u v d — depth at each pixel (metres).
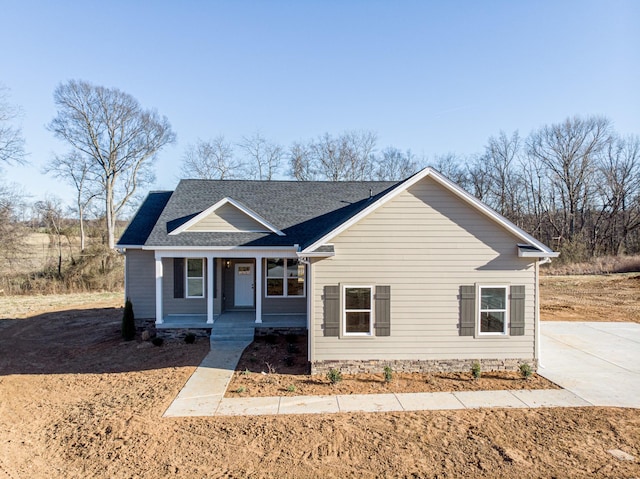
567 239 42.25
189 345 14.25
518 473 6.39
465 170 51.00
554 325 17.08
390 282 11.22
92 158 38.66
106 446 7.41
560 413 8.62
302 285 16.75
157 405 9.19
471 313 11.29
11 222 29.91
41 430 8.16
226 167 48.31
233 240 15.41
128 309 15.49
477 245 11.29
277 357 12.76
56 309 22.73
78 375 11.47
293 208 17.80
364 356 11.22
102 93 37.47
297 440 7.52
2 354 13.72
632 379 10.68
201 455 7.04
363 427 8.01
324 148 48.50
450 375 11.05
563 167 44.41
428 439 7.51
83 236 38.47
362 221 11.17
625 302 22.50
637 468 6.45
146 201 19.55
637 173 40.72
